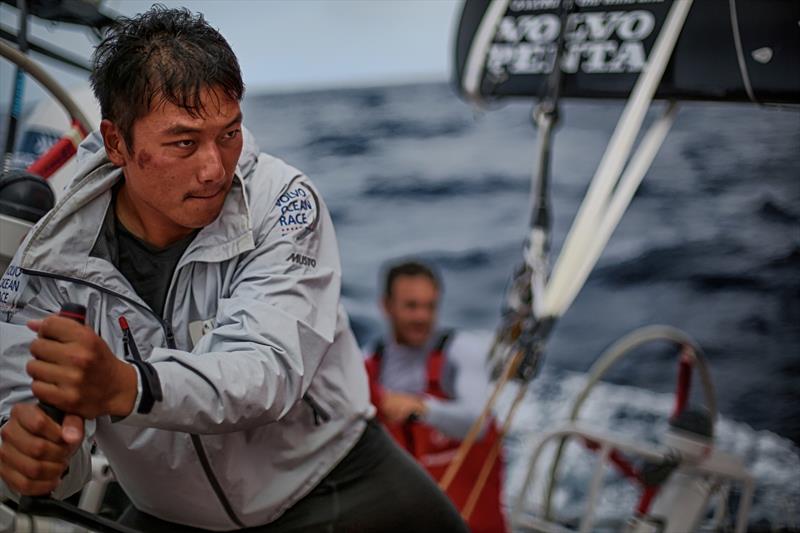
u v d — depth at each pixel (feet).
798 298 21.31
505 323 8.34
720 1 7.88
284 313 4.64
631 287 22.39
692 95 8.05
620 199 8.16
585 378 20.45
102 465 6.66
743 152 24.82
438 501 5.95
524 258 8.37
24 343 4.76
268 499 5.48
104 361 3.92
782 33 7.59
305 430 5.51
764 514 14.40
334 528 5.60
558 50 8.46
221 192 4.48
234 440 5.27
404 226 26.40
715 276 22.13
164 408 4.10
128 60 4.25
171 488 5.37
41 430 3.93
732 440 17.80
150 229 4.90
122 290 4.89
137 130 4.29
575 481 16.58
